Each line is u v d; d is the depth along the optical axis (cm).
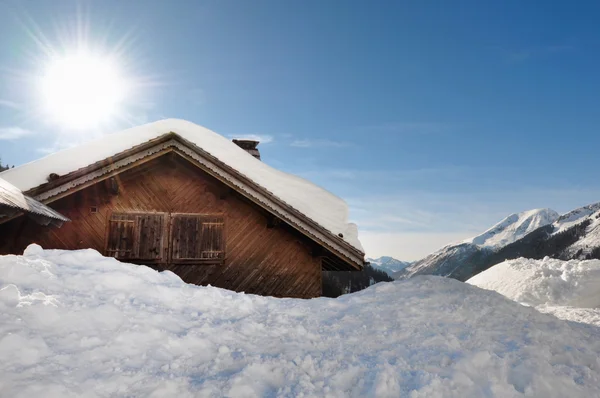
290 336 485
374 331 519
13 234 988
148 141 1021
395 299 629
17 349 336
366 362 436
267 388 380
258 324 500
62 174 994
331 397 378
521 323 586
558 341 557
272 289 1106
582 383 460
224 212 1119
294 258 1136
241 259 1105
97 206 1052
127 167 1018
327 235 1094
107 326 412
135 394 342
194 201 1107
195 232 1092
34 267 481
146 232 1064
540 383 437
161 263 1060
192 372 390
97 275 509
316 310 586
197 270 1078
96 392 330
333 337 493
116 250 1037
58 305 411
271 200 1078
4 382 304
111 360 372
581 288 1562
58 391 312
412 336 509
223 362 411
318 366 423
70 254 557
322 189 1331
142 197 1080
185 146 1050
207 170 1058
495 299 665
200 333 454
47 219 858
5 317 367
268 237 1131
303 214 1083
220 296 573
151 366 381
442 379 415
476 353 466
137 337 410
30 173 993
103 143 1088
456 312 591
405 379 413
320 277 1141
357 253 1112
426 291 671
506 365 461
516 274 1844
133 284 522
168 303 515
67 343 371
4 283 439
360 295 659
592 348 573
